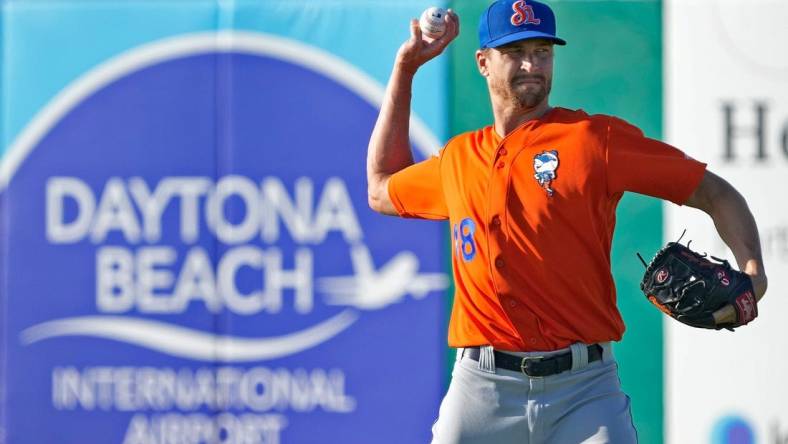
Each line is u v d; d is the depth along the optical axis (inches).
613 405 433.1
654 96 745.6
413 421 756.0
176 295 770.2
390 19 768.3
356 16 769.6
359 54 768.9
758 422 727.7
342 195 765.9
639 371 738.8
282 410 762.8
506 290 432.1
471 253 440.8
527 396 436.5
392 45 768.3
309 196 767.1
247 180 770.2
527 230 428.8
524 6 442.0
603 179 425.7
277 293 765.9
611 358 442.0
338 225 764.6
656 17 746.2
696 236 737.6
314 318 763.4
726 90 737.6
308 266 764.0
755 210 730.8
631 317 741.9
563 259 427.2
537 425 435.2
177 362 768.9
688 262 410.6
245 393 764.0
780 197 729.0
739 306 403.2
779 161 731.4
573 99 753.0
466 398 445.1
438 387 755.4
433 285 757.3
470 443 444.1
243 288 767.1
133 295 771.4
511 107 444.8
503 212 431.5
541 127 436.8
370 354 759.1
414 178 479.5
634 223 743.7
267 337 764.6
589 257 429.7
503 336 435.8
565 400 432.5
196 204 772.0
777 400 725.3
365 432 758.5
